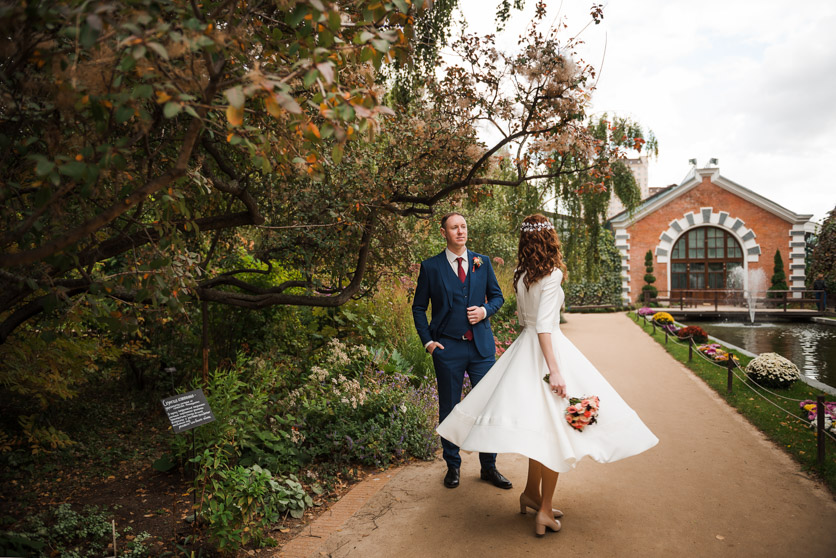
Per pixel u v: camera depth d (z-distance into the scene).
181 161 1.80
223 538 2.88
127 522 3.46
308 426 4.72
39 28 1.66
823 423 4.10
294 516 3.47
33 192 2.35
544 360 2.96
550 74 4.45
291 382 5.52
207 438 3.89
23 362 4.36
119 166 1.83
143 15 1.48
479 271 3.90
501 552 2.81
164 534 3.27
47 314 2.92
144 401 6.57
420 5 1.97
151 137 2.86
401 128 4.75
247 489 3.04
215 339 6.24
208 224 3.91
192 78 1.75
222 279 4.65
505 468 4.18
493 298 3.99
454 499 3.56
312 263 4.97
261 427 4.45
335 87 1.76
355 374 5.82
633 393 7.52
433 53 5.20
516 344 3.19
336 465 4.42
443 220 3.91
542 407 2.80
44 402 4.65
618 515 3.25
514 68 4.56
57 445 4.88
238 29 1.92
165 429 5.78
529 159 5.03
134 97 1.60
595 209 15.18
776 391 7.05
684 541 2.89
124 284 2.61
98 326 5.28
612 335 15.07
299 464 4.25
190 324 6.00
